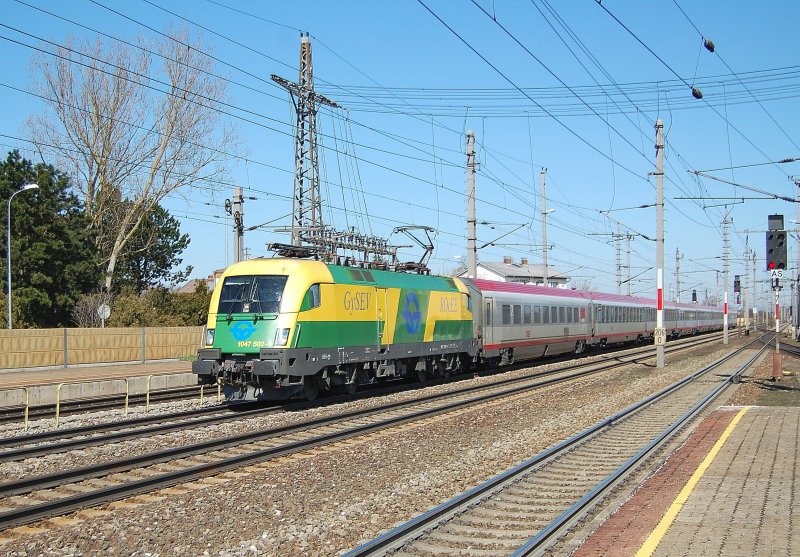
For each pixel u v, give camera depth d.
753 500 9.45
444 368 27.00
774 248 23.33
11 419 17.84
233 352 18.95
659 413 19.59
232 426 16.38
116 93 41.59
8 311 35.66
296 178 35.53
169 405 20.83
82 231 43.06
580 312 41.03
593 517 9.22
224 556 8.02
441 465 13.02
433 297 25.27
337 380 20.94
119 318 41.69
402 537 8.37
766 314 164.88
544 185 41.53
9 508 9.82
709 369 33.47
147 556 8.04
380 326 22.14
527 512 9.77
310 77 35.81
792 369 33.75
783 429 15.24
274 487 11.01
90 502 9.80
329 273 20.17
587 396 23.44
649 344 57.97
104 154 42.31
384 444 14.73
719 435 14.86
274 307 18.78
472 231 30.27
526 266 95.25
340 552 8.18
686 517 8.73
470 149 30.20
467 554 8.00
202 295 46.97
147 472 11.92
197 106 41.53
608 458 13.59
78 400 22.28
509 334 31.97
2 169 41.94
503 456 13.84
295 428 15.88
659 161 31.61
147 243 55.03
